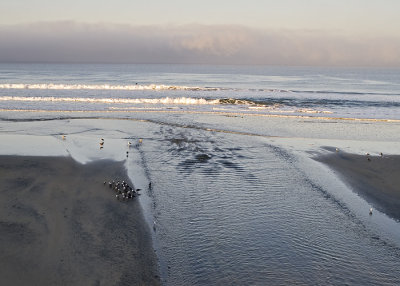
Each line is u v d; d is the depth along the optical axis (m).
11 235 16.36
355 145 35.72
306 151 32.97
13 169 24.80
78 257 15.06
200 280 14.33
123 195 21.33
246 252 16.36
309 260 15.97
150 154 30.67
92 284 13.46
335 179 25.78
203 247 16.56
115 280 13.79
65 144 32.59
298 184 24.66
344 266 15.64
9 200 19.92
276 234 18.00
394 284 14.61
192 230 18.02
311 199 22.25
